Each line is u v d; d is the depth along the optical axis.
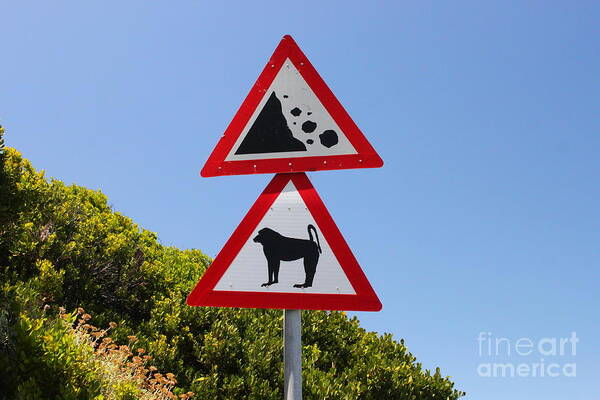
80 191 10.94
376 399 6.20
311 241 2.40
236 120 2.54
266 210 2.44
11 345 3.43
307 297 2.35
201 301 2.39
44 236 7.25
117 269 8.01
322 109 2.49
